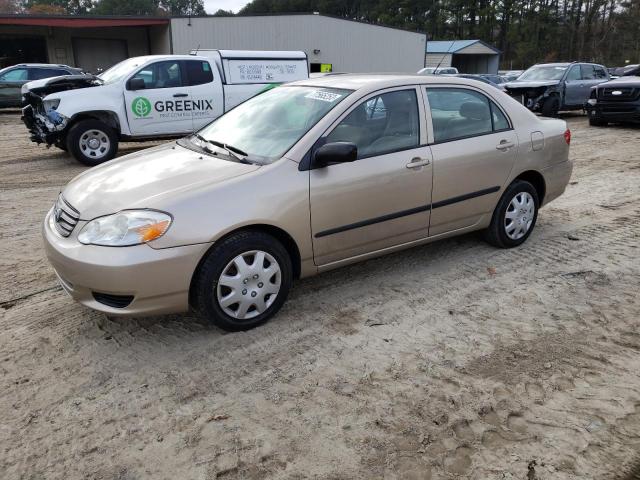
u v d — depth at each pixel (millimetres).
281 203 3441
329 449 2553
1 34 25125
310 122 3797
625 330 3609
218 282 3326
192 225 3158
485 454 2529
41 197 6996
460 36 78062
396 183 3953
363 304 3959
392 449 2555
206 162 3729
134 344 3418
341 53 29656
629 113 13133
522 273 4500
